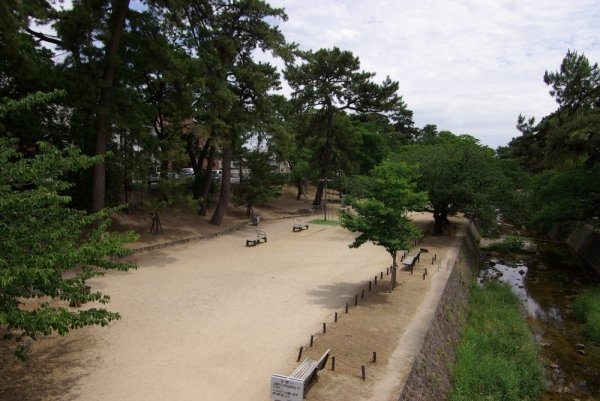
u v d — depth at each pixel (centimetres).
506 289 2259
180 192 2572
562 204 2794
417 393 1015
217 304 1516
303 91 4172
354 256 2384
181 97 2644
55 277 808
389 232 1644
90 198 2470
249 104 3030
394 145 6444
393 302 1545
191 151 3712
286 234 3123
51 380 959
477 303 2017
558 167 2825
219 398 908
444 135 5428
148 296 1578
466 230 3362
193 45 2492
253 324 1331
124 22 2044
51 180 923
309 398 898
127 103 2008
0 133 1859
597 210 2767
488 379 1270
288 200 5000
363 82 4156
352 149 4625
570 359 1591
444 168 2853
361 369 1019
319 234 3141
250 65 2953
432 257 2323
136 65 2356
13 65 1875
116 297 1552
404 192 1619
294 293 1673
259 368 1042
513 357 1450
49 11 1811
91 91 1888
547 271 2862
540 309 2128
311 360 1007
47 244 830
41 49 2169
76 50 1945
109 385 948
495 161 3175
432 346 1270
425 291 1684
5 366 998
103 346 1145
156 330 1265
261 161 3644
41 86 2014
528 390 1312
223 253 2398
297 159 5003
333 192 5994
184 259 2205
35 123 2158
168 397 907
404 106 4388
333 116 4509
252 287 1742
